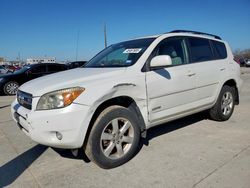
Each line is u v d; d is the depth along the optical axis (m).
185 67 4.61
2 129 5.82
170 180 3.28
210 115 5.71
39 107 3.36
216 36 5.82
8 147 4.64
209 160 3.80
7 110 8.20
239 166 3.57
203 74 4.93
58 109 3.27
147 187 3.14
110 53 4.83
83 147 3.54
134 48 4.40
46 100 3.33
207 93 5.12
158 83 4.10
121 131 3.69
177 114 4.51
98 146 3.48
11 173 3.64
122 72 3.81
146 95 3.96
